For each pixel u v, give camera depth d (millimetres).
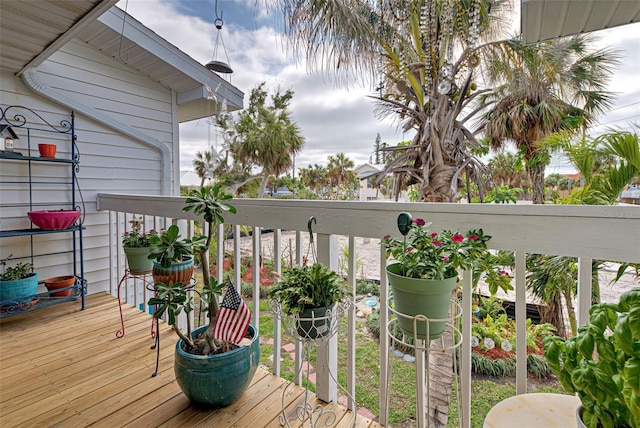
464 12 2479
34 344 1855
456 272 932
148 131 3385
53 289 2498
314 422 1225
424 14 2531
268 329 3695
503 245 968
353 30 2635
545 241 906
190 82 3455
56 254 2768
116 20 2785
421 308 898
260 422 1231
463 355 1076
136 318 2244
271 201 1547
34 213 2232
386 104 3027
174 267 1551
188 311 1269
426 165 2660
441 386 2016
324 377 1354
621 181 2332
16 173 2561
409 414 2277
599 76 3461
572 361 604
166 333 2021
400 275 938
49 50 2125
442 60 2572
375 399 2445
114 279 2996
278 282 1054
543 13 1691
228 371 1240
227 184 7293
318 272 1028
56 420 1247
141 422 1231
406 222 960
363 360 3072
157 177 3418
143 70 3289
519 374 987
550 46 2641
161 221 3064
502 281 1632
